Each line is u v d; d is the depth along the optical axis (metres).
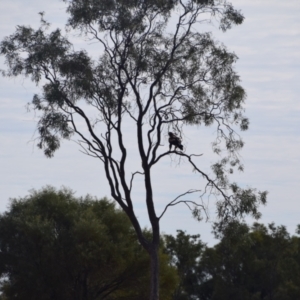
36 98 42.28
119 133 41.78
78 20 41.19
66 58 41.91
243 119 43.41
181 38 42.38
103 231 64.12
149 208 42.16
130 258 64.56
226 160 43.09
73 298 64.38
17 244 64.19
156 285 41.38
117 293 66.38
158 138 41.78
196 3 41.59
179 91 42.78
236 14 42.03
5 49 42.16
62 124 41.91
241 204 41.72
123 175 41.97
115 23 41.09
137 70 41.59
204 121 43.12
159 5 41.09
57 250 63.19
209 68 42.81
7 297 64.19
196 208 42.09
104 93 41.75
